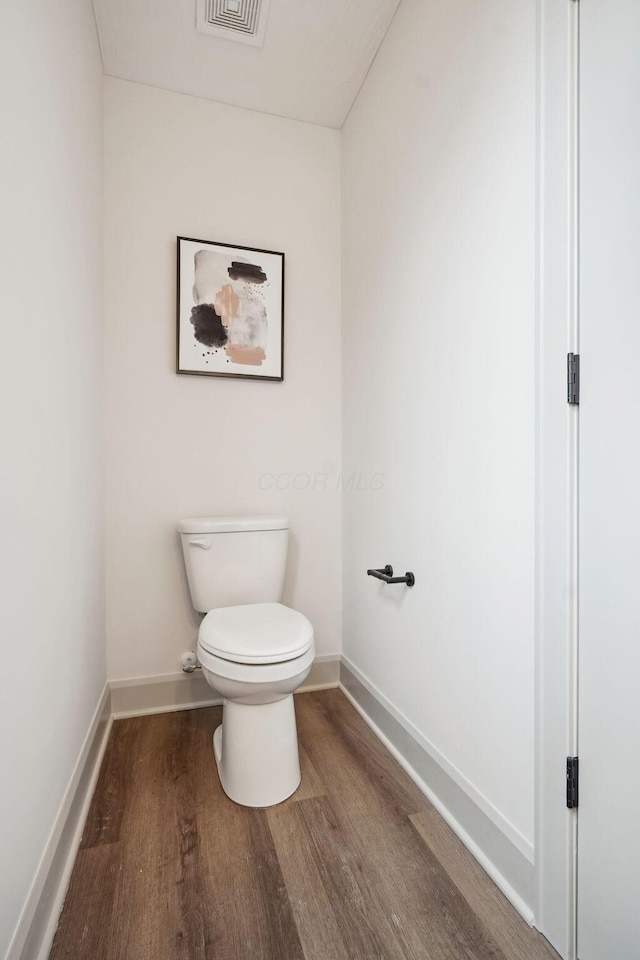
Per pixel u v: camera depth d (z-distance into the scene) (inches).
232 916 37.3
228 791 51.3
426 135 52.7
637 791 29.3
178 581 72.1
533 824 36.9
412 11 56.0
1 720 27.2
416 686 55.0
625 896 30.1
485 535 42.8
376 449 66.7
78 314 49.7
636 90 28.5
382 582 64.7
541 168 35.6
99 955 34.3
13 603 29.3
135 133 70.1
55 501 39.4
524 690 38.0
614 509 30.6
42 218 36.5
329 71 69.1
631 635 29.6
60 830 39.0
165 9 59.8
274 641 50.0
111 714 68.4
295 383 78.5
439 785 49.6
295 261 78.5
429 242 52.2
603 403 31.3
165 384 71.5
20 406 31.0
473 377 44.5
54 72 40.5
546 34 34.8
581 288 33.0
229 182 74.8
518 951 34.8
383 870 41.8
